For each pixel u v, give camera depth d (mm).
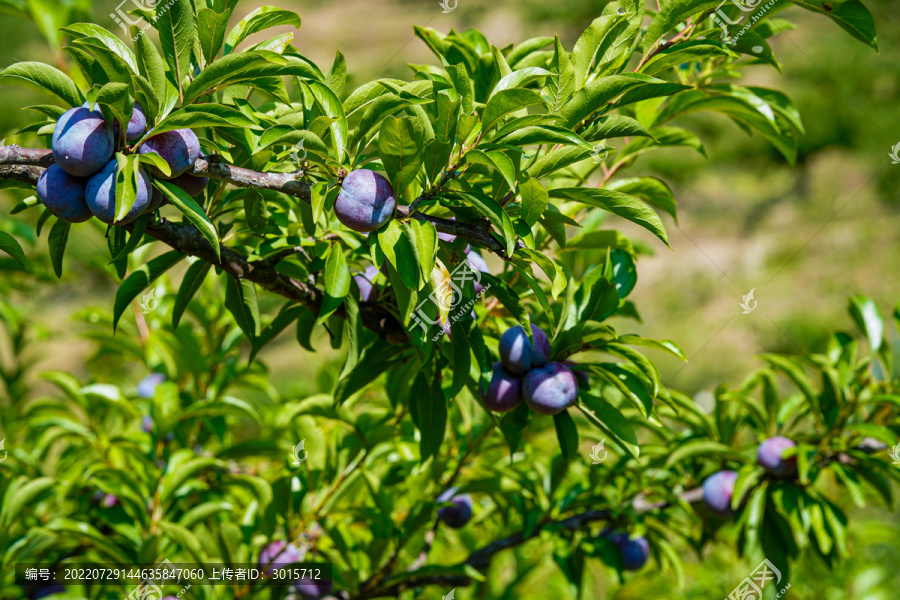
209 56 1849
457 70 1875
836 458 2184
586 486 2234
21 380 2701
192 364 2264
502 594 2500
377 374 2006
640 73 1882
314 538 2164
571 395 1928
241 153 1908
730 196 7195
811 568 2672
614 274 2066
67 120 1757
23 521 2230
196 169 1805
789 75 7945
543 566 2791
